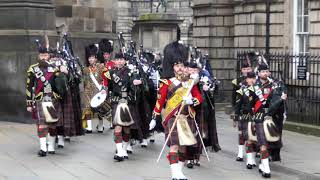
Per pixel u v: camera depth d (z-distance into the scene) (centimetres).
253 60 2105
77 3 3294
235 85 2106
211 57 4256
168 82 1659
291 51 3425
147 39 5388
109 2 3462
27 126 2691
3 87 2802
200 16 4362
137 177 1734
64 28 3225
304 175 1845
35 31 2794
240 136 2056
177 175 1605
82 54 3256
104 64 2634
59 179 1678
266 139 1816
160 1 7262
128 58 2162
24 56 2775
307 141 2525
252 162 1955
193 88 1669
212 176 1814
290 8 3444
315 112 2841
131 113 2047
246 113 1986
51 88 2070
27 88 2047
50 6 2903
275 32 3550
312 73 2933
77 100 2252
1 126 2675
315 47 3089
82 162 1947
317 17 3064
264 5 3644
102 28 3425
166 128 1644
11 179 1662
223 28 4234
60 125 2127
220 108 3881
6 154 2052
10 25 2809
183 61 1655
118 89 2008
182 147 1639
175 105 1633
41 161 1945
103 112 2578
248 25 3775
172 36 5316
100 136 2531
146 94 2195
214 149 2023
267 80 1858
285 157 2136
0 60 2802
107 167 1877
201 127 1928
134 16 10856
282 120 1883
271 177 1841
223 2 4203
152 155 2123
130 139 2128
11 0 2800
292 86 3028
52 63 2095
